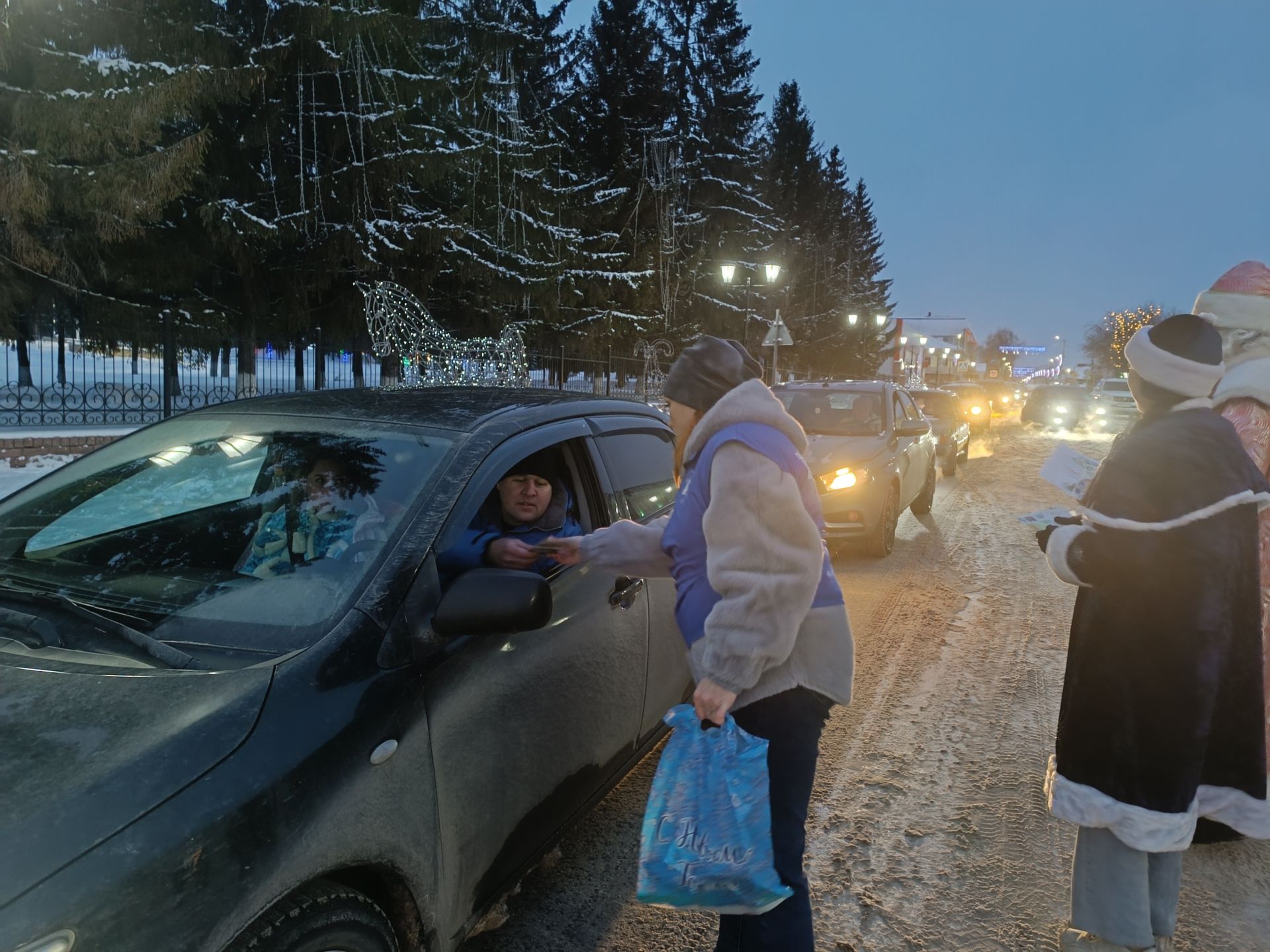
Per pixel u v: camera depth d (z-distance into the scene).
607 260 22.09
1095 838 2.29
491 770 2.06
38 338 11.79
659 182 24.02
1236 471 2.07
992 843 3.09
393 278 14.20
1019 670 4.86
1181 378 2.11
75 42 10.60
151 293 13.77
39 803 1.34
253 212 12.61
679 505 1.92
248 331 13.82
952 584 6.76
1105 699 2.17
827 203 44.03
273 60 11.82
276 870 1.45
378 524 2.11
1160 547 2.06
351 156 13.70
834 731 4.02
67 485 2.59
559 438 2.71
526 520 2.51
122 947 1.24
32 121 9.46
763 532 1.67
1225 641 2.17
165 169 10.18
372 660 1.82
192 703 1.60
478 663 2.04
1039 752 3.83
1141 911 2.22
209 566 2.14
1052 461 2.47
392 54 14.20
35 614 1.95
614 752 2.72
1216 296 3.10
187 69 10.10
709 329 28.66
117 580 2.12
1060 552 2.16
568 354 21.05
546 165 19.11
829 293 41.00
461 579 1.92
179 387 11.70
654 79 24.92
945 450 12.98
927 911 2.70
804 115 41.62
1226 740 2.33
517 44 16.30
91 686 1.65
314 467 2.34
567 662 2.40
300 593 1.97
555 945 2.48
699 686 1.76
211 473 2.45
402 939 1.84
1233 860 3.03
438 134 14.41
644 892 1.78
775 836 1.83
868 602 6.20
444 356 12.95
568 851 2.96
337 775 1.61
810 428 8.02
